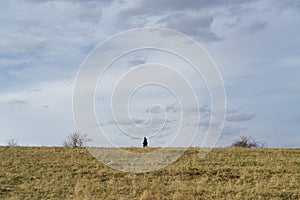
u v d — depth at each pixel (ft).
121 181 113.80
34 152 151.33
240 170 124.88
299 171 125.70
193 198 97.04
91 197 97.60
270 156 147.43
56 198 98.78
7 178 116.26
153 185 109.40
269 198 100.37
